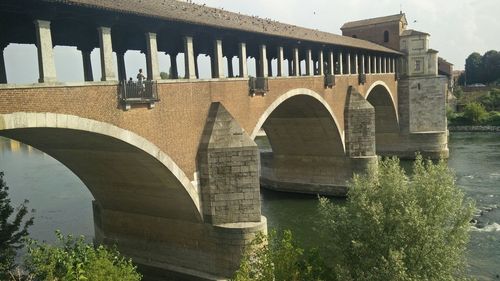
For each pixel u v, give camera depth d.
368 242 14.62
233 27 20.98
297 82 28.19
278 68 26.52
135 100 16.45
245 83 22.98
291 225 28.61
